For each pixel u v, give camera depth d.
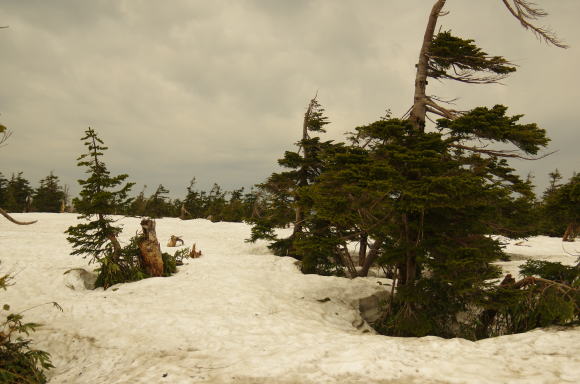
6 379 5.55
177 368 6.09
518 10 10.14
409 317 9.10
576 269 8.80
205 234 34.09
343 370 5.67
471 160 9.62
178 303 10.63
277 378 5.53
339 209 9.23
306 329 8.72
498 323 9.10
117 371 6.29
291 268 17.05
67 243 21.20
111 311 9.58
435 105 10.50
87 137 13.08
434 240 8.84
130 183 13.45
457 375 5.31
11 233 24.58
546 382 4.90
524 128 9.05
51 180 71.56
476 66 10.87
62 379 6.29
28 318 9.25
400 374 5.48
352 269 16.47
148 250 14.30
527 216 9.38
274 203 19.42
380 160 9.31
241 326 8.67
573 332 6.80
